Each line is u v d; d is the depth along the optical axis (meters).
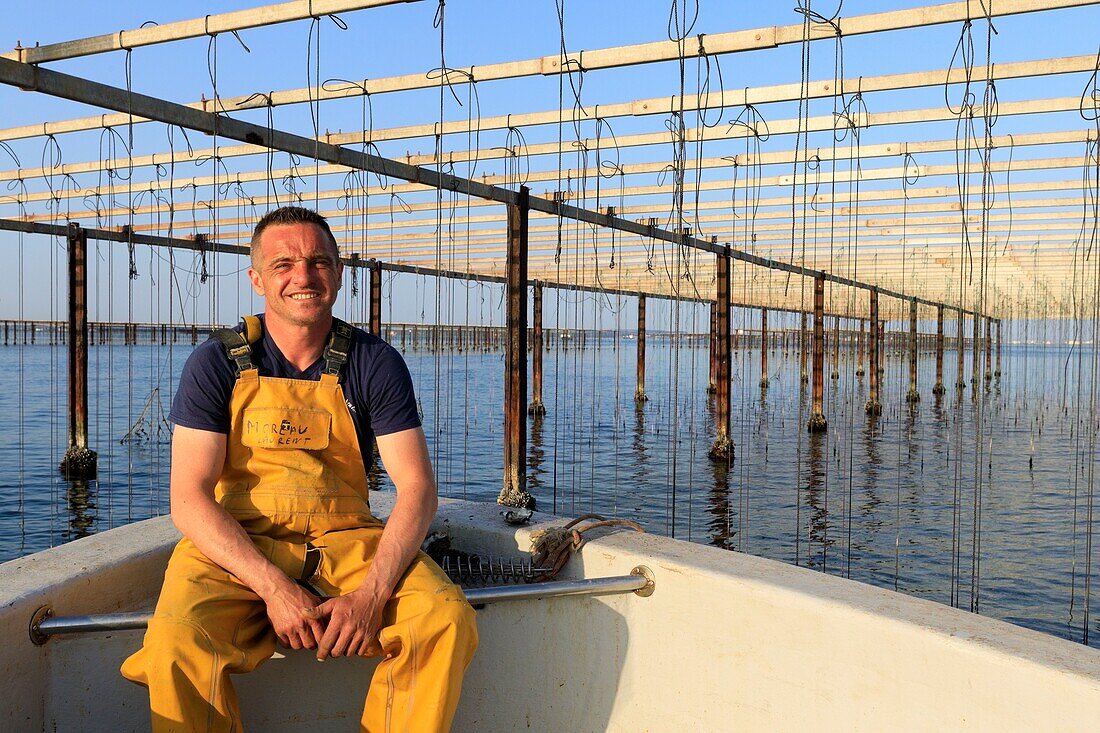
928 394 34.66
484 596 2.23
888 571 8.91
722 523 11.25
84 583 2.24
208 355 2.22
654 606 2.34
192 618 1.97
